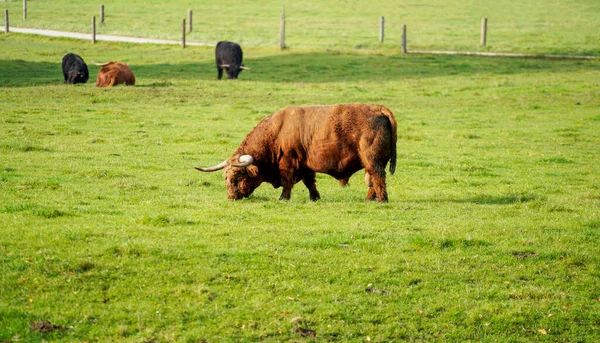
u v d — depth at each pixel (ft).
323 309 53.31
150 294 53.62
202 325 50.37
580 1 428.97
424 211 78.38
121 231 64.59
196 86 181.88
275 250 62.23
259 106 155.94
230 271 57.93
